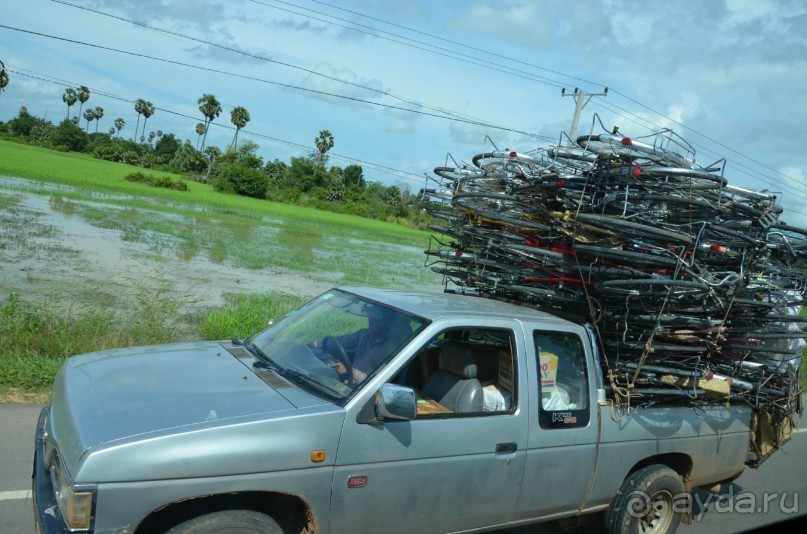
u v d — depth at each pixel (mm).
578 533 5617
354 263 27219
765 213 5398
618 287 4680
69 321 9000
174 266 18656
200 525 3289
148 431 3244
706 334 5203
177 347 4703
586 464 4598
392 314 4379
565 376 4609
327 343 4352
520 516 4387
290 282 19047
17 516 4570
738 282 5047
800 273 5953
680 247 4832
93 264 16703
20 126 124062
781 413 6051
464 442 3988
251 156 93562
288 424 3459
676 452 5176
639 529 4996
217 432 3297
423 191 6832
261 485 3359
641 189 4832
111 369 4074
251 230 35844
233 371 4133
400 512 3816
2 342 8039
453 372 4359
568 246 5141
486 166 6109
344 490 3594
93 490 3035
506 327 4402
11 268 14656
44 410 4402
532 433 4297
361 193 85438
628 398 4801
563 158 5164
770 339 5719
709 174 4750
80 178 53000
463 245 6395
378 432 3689
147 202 43000
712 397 5395
